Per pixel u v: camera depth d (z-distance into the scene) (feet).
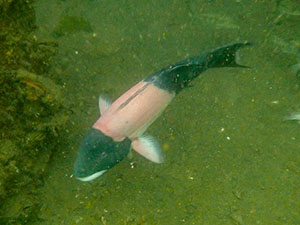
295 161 3.51
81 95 4.01
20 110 3.09
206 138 3.74
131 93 2.95
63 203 3.19
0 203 2.93
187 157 3.58
